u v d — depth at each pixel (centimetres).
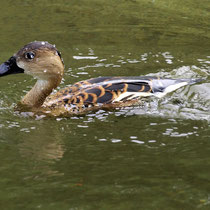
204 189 822
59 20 2077
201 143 1023
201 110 1240
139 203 776
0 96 1367
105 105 1248
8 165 921
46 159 951
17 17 2088
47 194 808
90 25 2034
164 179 859
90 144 1030
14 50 1722
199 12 2217
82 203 778
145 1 2397
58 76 1290
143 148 1002
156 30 1991
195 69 1573
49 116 1215
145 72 1573
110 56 1725
